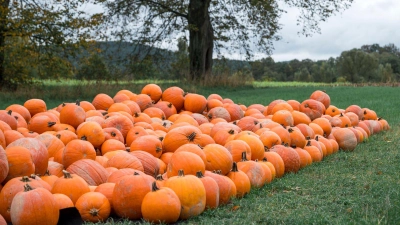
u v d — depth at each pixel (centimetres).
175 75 3988
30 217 422
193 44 3166
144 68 3256
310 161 734
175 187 471
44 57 2612
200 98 997
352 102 1923
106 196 488
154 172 609
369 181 600
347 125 987
